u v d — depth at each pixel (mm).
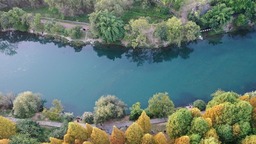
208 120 127750
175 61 190000
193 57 190375
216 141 121312
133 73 185750
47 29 198125
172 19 183125
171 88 176250
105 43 193125
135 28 184000
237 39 194625
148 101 160375
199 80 178750
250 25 195500
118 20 187750
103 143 130875
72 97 176375
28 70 191125
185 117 130375
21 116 158875
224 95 138500
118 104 154875
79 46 196500
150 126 137375
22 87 183250
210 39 193500
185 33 186375
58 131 146125
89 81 183375
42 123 156500
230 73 180250
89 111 169250
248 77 177500
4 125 139500
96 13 187000
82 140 132375
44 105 172625
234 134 128125
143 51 190875
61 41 199000
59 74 188000
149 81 181125
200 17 190375
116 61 192875
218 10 188125
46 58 196375
